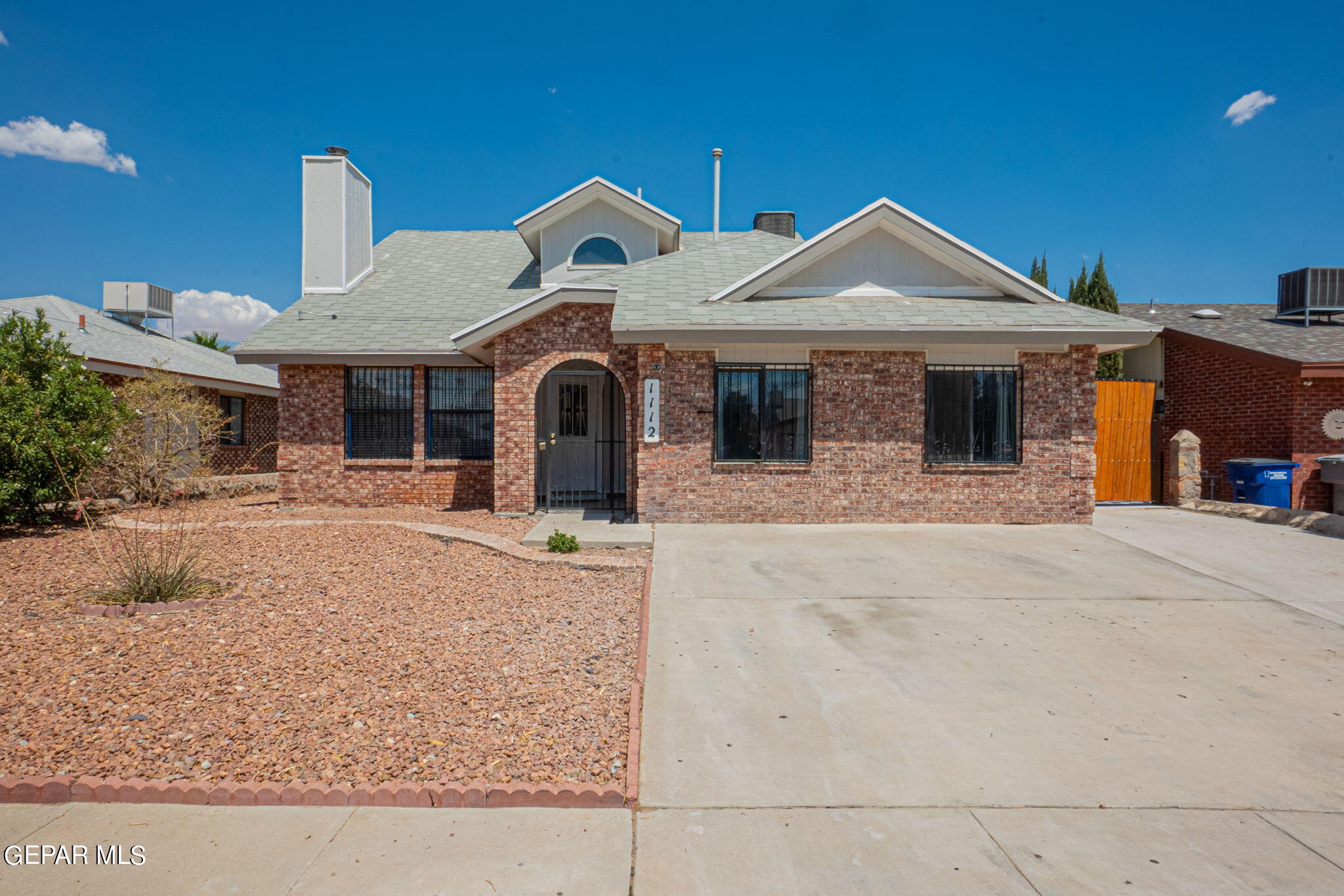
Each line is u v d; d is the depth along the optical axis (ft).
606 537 32.96
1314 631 21.99
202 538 31.30
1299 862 11.32
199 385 55.67
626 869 10.96
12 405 33.40
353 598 23.15
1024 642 20.84
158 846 11.28
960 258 39.96
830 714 16.22
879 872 10.97
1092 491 38.17
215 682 16.35
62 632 19.31
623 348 40.57
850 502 37.88
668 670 18.57
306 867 10.85
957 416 38.24
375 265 58.18
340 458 46.39
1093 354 38.09
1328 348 45.03
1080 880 10.82
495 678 17.15
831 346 37.42
